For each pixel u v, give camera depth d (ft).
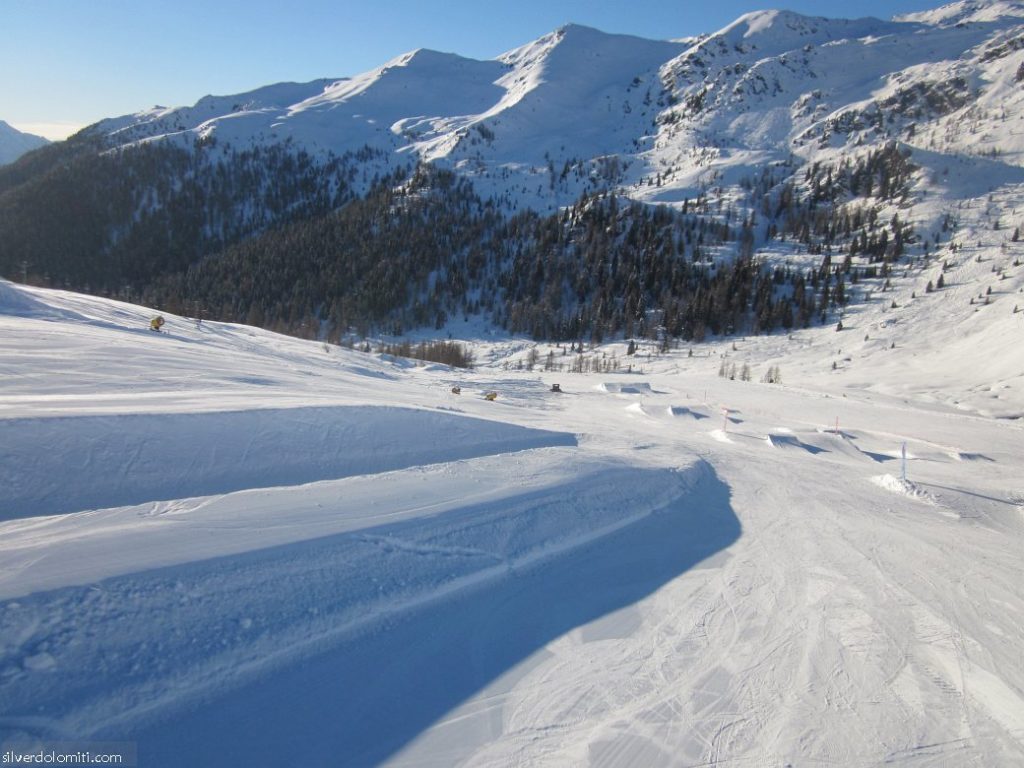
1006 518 31.83
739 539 23.25
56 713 9.42
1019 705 13.44
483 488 21.70
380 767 10.16
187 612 12.04
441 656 13.26
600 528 21.61
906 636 16.28
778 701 13.01
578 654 14.08
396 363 128.67
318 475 20.66
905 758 11.63
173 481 17.56
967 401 133.28
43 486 15.33
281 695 11.23
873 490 35.86
